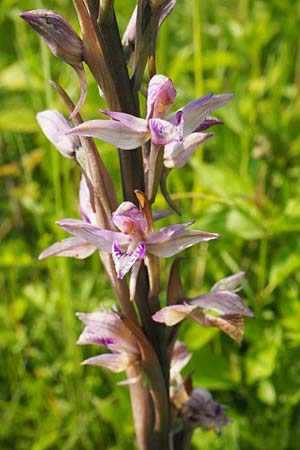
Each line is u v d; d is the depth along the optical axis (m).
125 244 0.38
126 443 0.51
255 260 0.55
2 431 0.53
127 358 0.40
